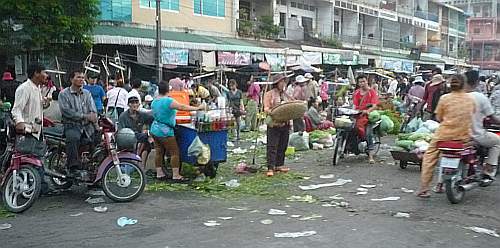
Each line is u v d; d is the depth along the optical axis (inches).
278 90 394.0
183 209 285.3
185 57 843.4
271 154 380.5
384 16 1797.5
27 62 730.2
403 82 1034.7
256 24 1185.4
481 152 328.5
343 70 1325.0
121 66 723.4
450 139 295.4
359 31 1712.6
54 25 621.0
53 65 705.6
